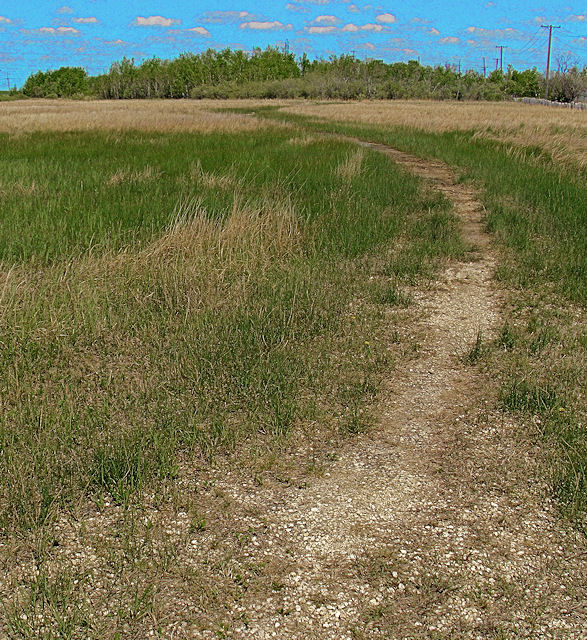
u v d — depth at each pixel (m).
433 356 5.11
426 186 12.73
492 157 16.19
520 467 3.62
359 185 11.38
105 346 5.02
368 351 5.02
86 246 7.04
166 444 3.67
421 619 2.62
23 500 3.12
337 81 84.38
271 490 3.39
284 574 2.83
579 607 2.70
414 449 3.80
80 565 2.82
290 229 7.70
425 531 3.12
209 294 5.93
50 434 3.70
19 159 13.85
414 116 32.94
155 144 17.75
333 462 3.66
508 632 2.56
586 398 4.34
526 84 89.00
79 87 107.75
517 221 9.20
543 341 5.23
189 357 4.73
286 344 5.05
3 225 7.46
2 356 4.68
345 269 7.04
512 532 3.12
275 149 16.77
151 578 2.77
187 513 3.19
